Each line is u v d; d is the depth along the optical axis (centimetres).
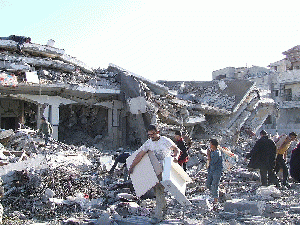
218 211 684
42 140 1229
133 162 573
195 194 885
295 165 638
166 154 572
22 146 1119
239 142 2395
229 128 2448
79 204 717
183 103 2136
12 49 1703
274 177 960
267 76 4103
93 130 2059
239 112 2562
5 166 804
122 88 1944
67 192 774
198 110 2239
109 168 1085
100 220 587
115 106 1978
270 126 3891
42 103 1686
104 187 875
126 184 888
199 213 671
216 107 2336
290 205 727
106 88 1884
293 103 3925
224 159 977
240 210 680
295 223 589
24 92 1628
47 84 1595
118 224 593
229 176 1154
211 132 2308
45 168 823
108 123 1984
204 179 1083
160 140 578
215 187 751
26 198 730
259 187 927
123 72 2022
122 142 2005
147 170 558
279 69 4444
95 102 1891
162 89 2077
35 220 635
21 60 1641
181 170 565
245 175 1123
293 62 4422
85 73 2014
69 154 1095
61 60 1888
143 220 604
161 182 533
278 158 1023
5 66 1564
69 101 1789
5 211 661
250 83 2616
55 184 779
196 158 1408
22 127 1408
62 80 1728
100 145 1886
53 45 1917
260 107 2858
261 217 634
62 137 1922
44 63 1731
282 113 4066
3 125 1917
